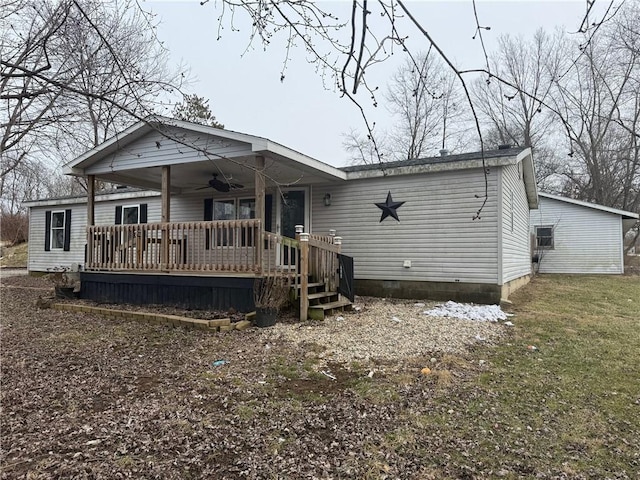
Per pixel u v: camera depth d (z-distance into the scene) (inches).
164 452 117.9
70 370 190.2
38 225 661.9
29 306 358.9
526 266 558.3
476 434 129.0
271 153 297.0
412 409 147.0
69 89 114.0
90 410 146.8
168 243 333.1
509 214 396.8
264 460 114.1
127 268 350.9
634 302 378.3
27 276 641.0
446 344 228.2
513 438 126.7
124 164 352.5
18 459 113.3
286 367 190.4
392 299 376.2
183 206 491.8
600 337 248.2
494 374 182.9
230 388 166.4
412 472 108.4
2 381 176.1
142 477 105.7
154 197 542.6
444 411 145.4
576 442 124.6
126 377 180.9
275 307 267.7
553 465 112.3
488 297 343.9
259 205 298.0
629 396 159.3
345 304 315.6
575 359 205.2
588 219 684.1
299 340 233.5
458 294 355.3
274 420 138.4
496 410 146.1
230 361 200.2
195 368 191.2
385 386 167.6
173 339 240.8
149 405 150.7
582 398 157.0
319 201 418.6
